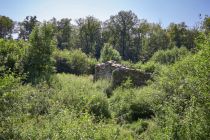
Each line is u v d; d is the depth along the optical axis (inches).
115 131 445.1
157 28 2972.4
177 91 457.1
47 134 370.0
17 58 842.2
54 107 473.4
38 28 912.9
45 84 664.4
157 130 404.8
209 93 355.6
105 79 887.7
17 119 396.5
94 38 2960.1
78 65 1407.5
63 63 1384.1
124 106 616.7
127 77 824.3
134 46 3009.4
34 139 366.0
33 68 849.5
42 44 890.1
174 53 1724.9
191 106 367.9
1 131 367.6
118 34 3002.0
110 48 1734.7
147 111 603.8
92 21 2923.2
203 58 361.7
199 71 367.9
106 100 615.8
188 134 353.4
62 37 2945.4
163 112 432.5
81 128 376.8
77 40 2984.7
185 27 2780.5
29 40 905.5
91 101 590.6
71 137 356.2
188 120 360.2
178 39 2765.7
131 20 2982.3
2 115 378.3
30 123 406.6
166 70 618.8
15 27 2898.6
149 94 614.2
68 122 390.6
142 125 538.0
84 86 722.2
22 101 451.8
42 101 526.9
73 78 885.8
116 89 758.5
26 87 597.9
